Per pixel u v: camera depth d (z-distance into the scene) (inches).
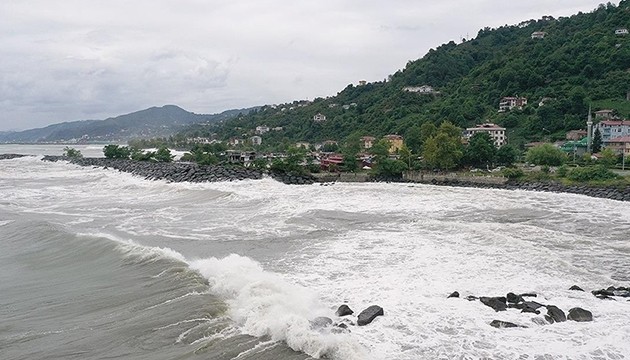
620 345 477.7
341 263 814.5
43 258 907.4
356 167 3383.4
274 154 4820.4
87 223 1300.4
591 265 818.8
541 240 999.6
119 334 522.0
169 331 517.7
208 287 647.1
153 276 717.3
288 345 474.6
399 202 1694.1
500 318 544.4
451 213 1440.7
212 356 454.9
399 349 463.5
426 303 595.2
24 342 521.0
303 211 1448.1
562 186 2349.9
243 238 1073.5
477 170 3208.7
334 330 504.1
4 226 1240.2
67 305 630.5
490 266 775.7
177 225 1259.8
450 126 3393.2
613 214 1451.8
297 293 611.8
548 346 473.4
